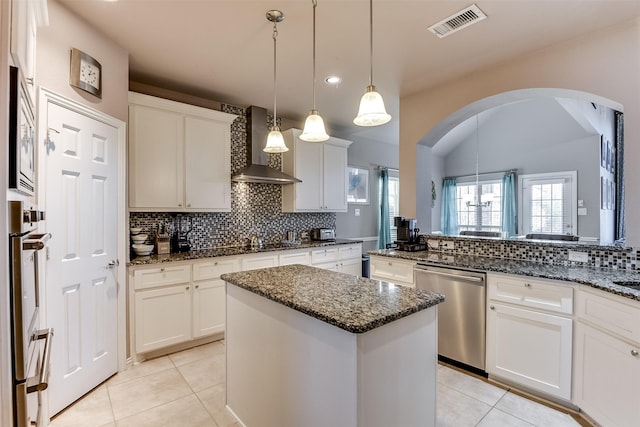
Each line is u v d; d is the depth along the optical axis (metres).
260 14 2.16
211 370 2.60
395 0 2.02
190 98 3.61
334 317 1.24
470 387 2.32
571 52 2.50
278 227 4.39
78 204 2.13
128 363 2.63
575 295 2.00
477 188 7.36
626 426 1.65
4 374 0.87
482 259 2.86
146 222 3.23
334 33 2.40
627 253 2.25
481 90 3.04
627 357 1.65
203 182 3.35
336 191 4.72
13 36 1.00
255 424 1.79
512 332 2.28
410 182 3.65
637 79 2.22
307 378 1.44
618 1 2.03
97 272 2.30
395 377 1.35
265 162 4.05
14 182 0.95
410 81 3.27
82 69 2.16
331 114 4.38
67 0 1.98
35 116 1.84
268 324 1.68
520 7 2.09
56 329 1.97
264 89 3.47
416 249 3.39
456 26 2.31
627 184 2.26
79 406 2.09
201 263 3.05
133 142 2.86
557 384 2.07
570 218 6.09
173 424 1.93
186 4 2.04
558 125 6.25
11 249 0.91
